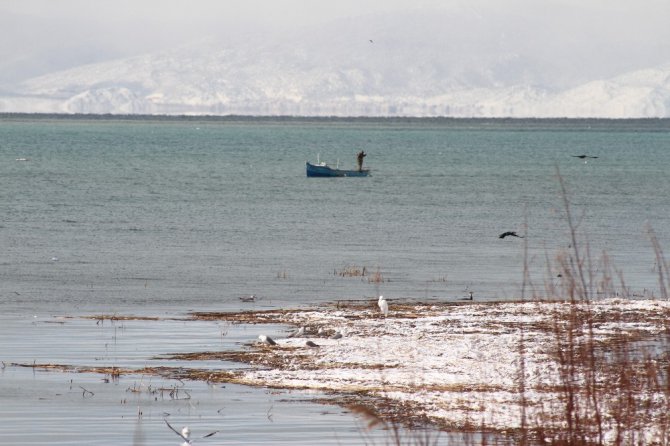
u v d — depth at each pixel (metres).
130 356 81.44
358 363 77.31
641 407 53.72
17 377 73.75
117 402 67.12
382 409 64.44
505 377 71.38
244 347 84.81
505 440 56.25
